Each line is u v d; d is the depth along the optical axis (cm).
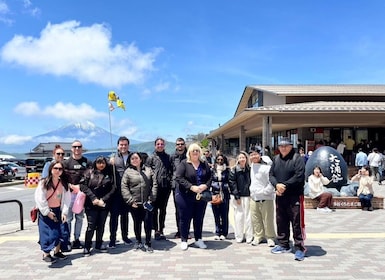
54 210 623
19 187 2298
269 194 707
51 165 622
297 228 634
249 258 633
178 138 798
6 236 820
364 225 891
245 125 2864
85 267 591
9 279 540
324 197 1088
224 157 778
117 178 714
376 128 2652
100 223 678
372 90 2808
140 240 695
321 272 556
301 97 2727
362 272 554
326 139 2634
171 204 1298
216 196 753
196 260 623
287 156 651
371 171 1933
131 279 533
